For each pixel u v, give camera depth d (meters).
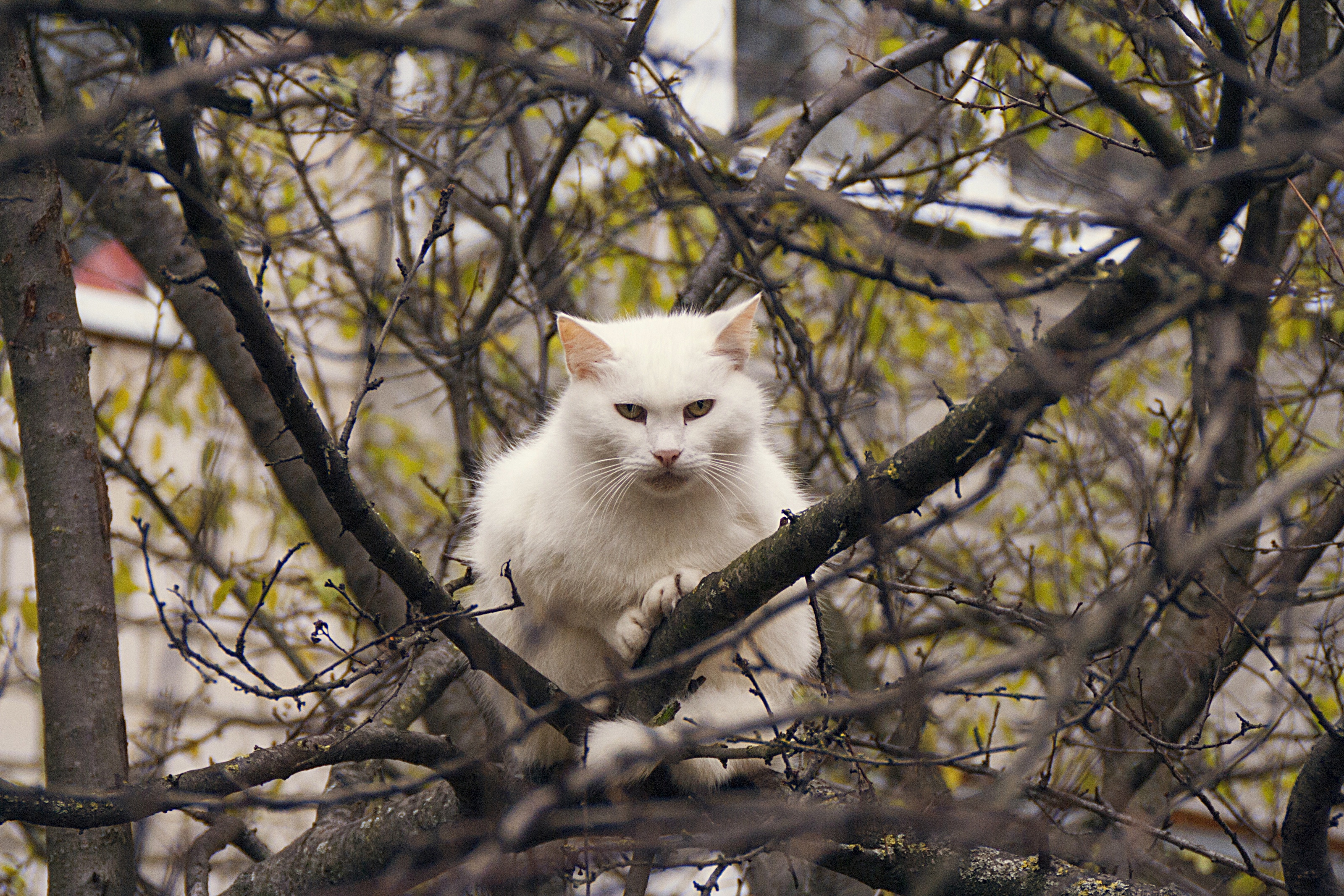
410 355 12.66
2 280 7.49
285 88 12.46
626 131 11.02
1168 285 4.30
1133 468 4.59
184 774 5.77
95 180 10.11
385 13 10.27
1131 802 9.66
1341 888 6.02
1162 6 5.54
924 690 3.63
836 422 4.21
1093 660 6.61
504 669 6.15
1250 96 4.28
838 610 11.33
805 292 14.84
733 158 5.94
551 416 9.27
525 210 11.56
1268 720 10.68
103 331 16.30
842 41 9.37
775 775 6.68
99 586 7.29
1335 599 9.89
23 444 7.42
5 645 11.20
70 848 6.93
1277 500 3.03
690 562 7.05
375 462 15.38
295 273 11.99
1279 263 8.52
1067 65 4.10
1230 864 6.45
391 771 9.48
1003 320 4.93
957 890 5.89
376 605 10.21
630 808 5.37
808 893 9.83
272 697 5.47
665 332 8.18
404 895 5.88
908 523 8.40
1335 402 13.77
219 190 11.38
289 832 14.95
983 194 11.55
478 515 8.13
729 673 6.82
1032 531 12.98
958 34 4.02
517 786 6.35
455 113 11.41
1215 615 7.39
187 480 15.12
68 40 11.52
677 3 9.21
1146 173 6.31
